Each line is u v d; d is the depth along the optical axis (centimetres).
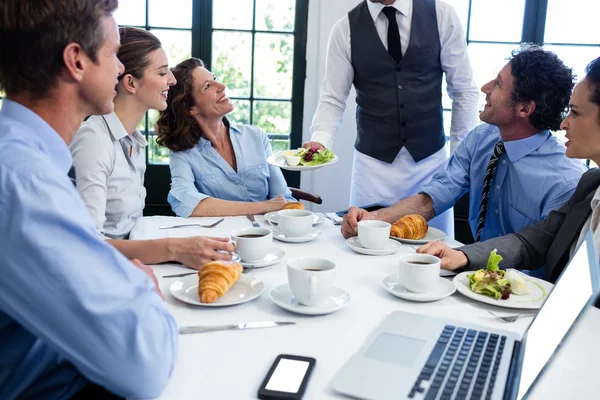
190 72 223
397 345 95
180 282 124
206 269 117
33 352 86
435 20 254
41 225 72
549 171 177
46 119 88
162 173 386
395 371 85
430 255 126
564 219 150
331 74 273
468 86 263
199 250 135
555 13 362
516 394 75
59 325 74
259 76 378
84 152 162
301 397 77
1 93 88
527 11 362
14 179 72
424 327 103
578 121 147
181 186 218
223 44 372
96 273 75
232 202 206
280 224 167
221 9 367
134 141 190
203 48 370
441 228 265
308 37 371
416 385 80
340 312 112
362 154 277
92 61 87
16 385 86
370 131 270
